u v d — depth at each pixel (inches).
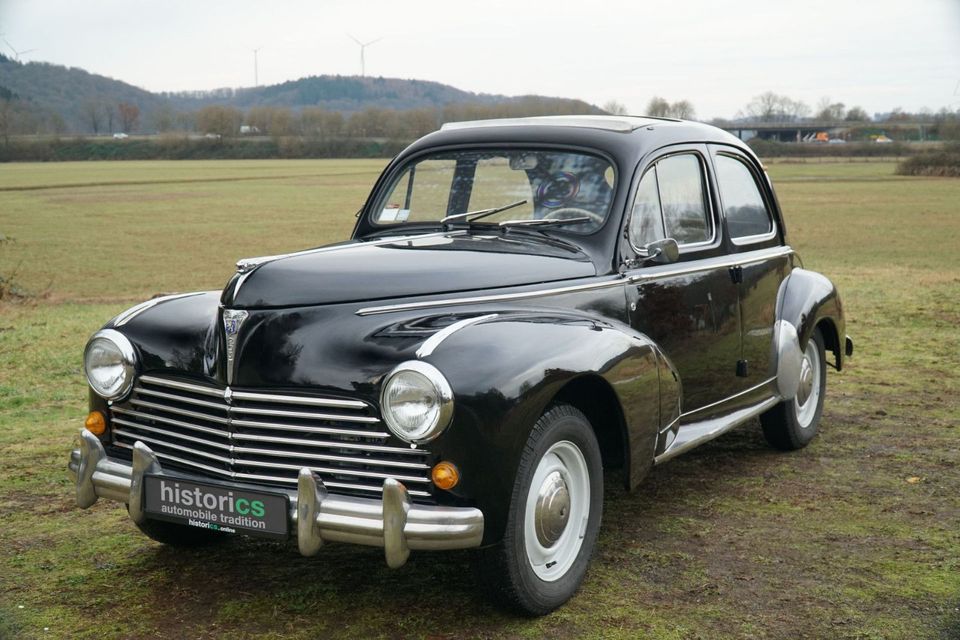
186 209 1775.3
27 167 4325.8
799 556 151.9
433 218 176.6
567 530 134.4
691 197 178.4
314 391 121.6
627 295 155.0
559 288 143.9
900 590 138.6
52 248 1107.3
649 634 124.5
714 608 132.5
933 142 3491.6
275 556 152.9
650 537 160.7
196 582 142.2
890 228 1173.1
